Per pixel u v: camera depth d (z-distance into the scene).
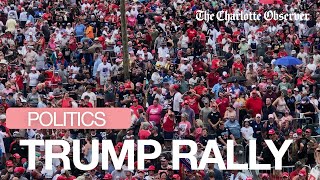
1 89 65.19
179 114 63.53
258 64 71.06
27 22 77.69
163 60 71.50
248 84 67.88
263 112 62.62
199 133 59.66
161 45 74.38
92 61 73.00
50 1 81.56
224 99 61.97
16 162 55.94
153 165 55.62
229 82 65.88
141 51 72.88
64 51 73.81
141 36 75.88
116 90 65.50
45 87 66.56
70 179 54.81
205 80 68.31
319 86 68.62
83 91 67.00
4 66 69.50
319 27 79.31
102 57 70.69
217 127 60.47
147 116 61.41
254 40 75.31
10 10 79.69
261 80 67.62
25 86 68.69
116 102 64.69
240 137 60.06
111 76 68.00
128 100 63.50
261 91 65.69
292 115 63.69
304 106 63.69
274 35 77.50
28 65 71.31
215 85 65.75
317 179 52.72
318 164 53.03
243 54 74.62
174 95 63.69
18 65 71.44
